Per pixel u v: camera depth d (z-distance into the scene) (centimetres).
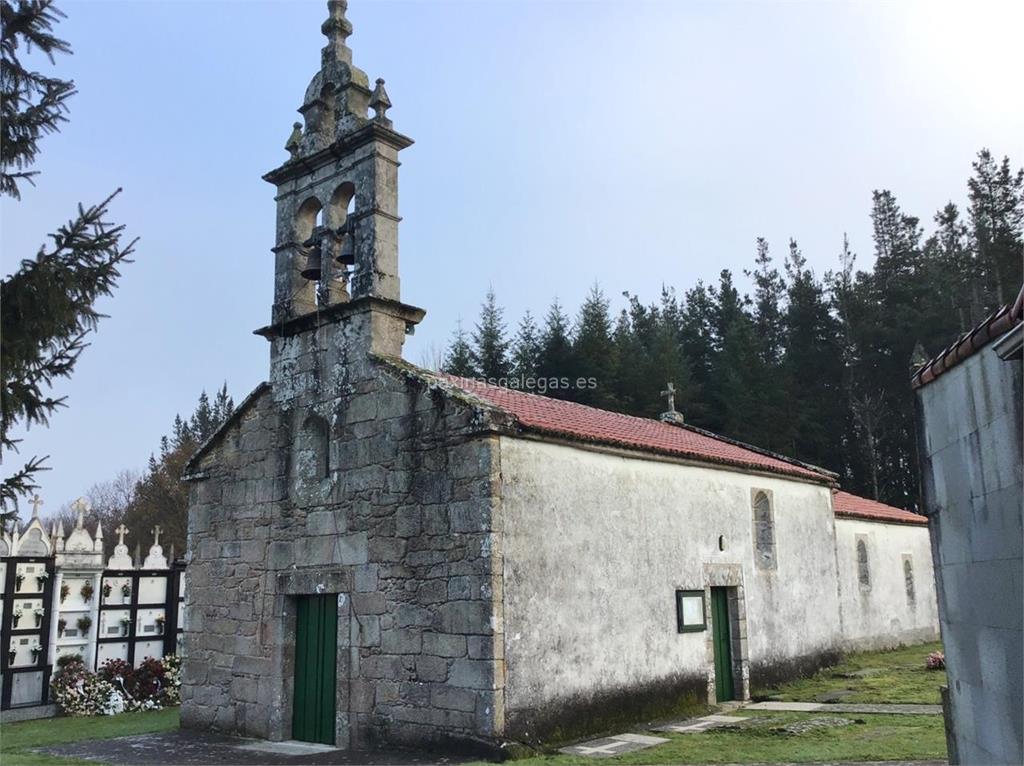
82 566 1845
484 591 1041
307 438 1302
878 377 3925
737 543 1556
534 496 1128
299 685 1257
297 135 1421
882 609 2347
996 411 552
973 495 605
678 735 1141
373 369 1222
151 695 1806
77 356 760
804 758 940
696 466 1488
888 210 4541
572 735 1106
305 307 1384
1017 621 529
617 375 3678
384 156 1299
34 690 1725
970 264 3891
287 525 1301
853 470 3941
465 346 3922
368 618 1160
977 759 621
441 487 1112
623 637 1233
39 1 772
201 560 1425
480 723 1016
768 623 1599
